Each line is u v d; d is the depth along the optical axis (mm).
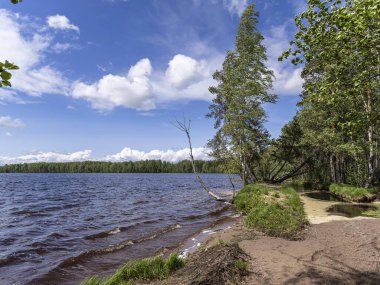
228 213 20016
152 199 31875
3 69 2457
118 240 13383
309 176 46125
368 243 9016
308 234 10672
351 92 7078
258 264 7496
